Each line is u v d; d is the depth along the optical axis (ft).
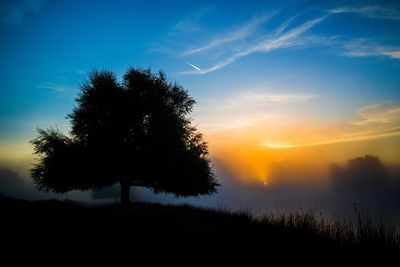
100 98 69.00
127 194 70.54
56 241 22.45
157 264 18.37
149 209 47.14
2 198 41.32
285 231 27.91
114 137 67.72
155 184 72.74
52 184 69.10
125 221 33.37
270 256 21.40
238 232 29.78
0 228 25.20
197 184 72.84
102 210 42.88
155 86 73.56
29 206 38.09
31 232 24.64
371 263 19.99
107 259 18.88
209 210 47.65
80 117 69.05
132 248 21.59
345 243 23.26
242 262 19.84
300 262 20.33
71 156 66.90
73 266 17.35
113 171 68.44
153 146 68.03
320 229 26.86
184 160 70.54
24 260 17.94
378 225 22.86
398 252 20.71
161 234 27.12
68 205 45.57
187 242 24.38
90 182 69.72
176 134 69.77
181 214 42.60
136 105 68.59
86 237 24.23
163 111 70.74
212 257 20.51
